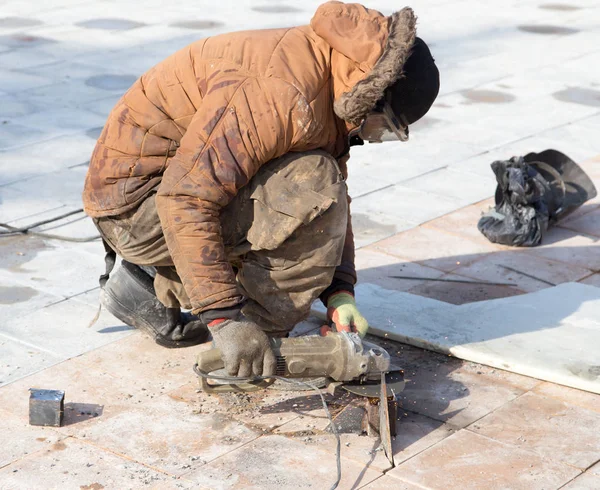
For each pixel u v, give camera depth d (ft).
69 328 28.35
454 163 44.91
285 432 23.07
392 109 21.91
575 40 70.59
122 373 25.84
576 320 28.63
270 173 22.15
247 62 21.35
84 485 20.83
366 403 23.22
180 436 22.84
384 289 30.94
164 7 81.05
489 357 26.32
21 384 25.03
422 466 21.66
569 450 22.41
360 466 21.62
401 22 20.81
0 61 62.34
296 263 22.82
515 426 23.45
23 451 22.07
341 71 21.30
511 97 55.93
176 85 22.34
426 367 26.45
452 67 62.85
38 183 41.29
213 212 21.20
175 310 26.91
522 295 30.53
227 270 21.34
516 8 82.38
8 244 34.76
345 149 23.49
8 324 28.43
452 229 37.11
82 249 34.58
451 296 31.32
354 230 36.83
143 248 24.06
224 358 21.09
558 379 25.38
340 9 21.39
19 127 48.91
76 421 23.39
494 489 20.79
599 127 50.47
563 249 35.47
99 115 51.47
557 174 37.65
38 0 83.51
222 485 20.86
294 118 20.93
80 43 67.92
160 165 22.98
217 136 20.86
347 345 21.63
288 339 21.72
